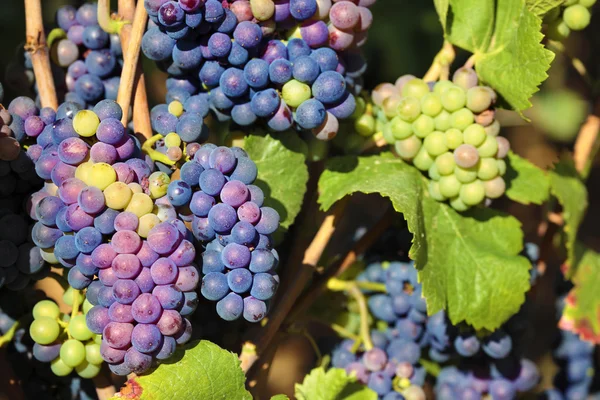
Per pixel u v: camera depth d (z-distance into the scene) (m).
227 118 0.76
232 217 0.69
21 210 0.72
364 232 0.88
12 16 1.17
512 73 0.77
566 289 0.94
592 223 1.55
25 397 0.77
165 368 0.70
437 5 0.79
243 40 0.72
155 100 1.15
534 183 0.82
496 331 0.81
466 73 0.78
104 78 0.77
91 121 0.69
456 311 0.77
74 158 0.69
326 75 0.73
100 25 0.74
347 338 0.84
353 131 0.79
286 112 0.74
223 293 0.69
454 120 0.76
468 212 0.79
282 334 0.81
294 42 0.74
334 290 0.83
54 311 0.73
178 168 0.72
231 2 0.73
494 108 0.77
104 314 0.68
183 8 0.70
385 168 0.78
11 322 0.75
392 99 0.78
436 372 0.86
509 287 0.77
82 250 0.68
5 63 1.17
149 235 0.68
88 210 0.68
